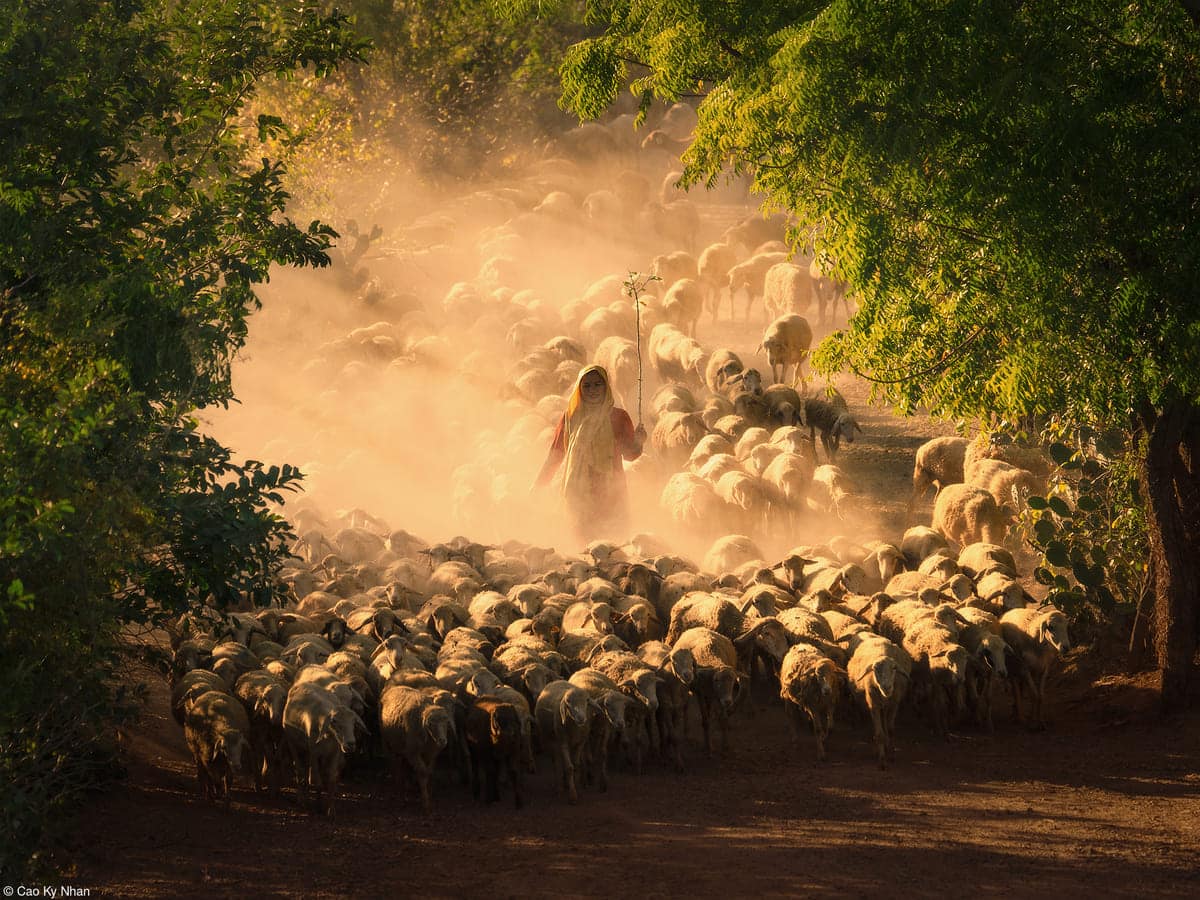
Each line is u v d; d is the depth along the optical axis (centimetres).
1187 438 4003
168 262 3328
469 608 4625
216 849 3048
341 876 2880
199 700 3350
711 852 2988
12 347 2788
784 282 9738
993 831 3091
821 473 6091
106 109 3366
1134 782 3450
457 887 2805
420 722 3297
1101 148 3081
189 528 3091
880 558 5009
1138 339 3406
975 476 5641
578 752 3447
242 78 3766
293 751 3375
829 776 3569
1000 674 3809
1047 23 3053
